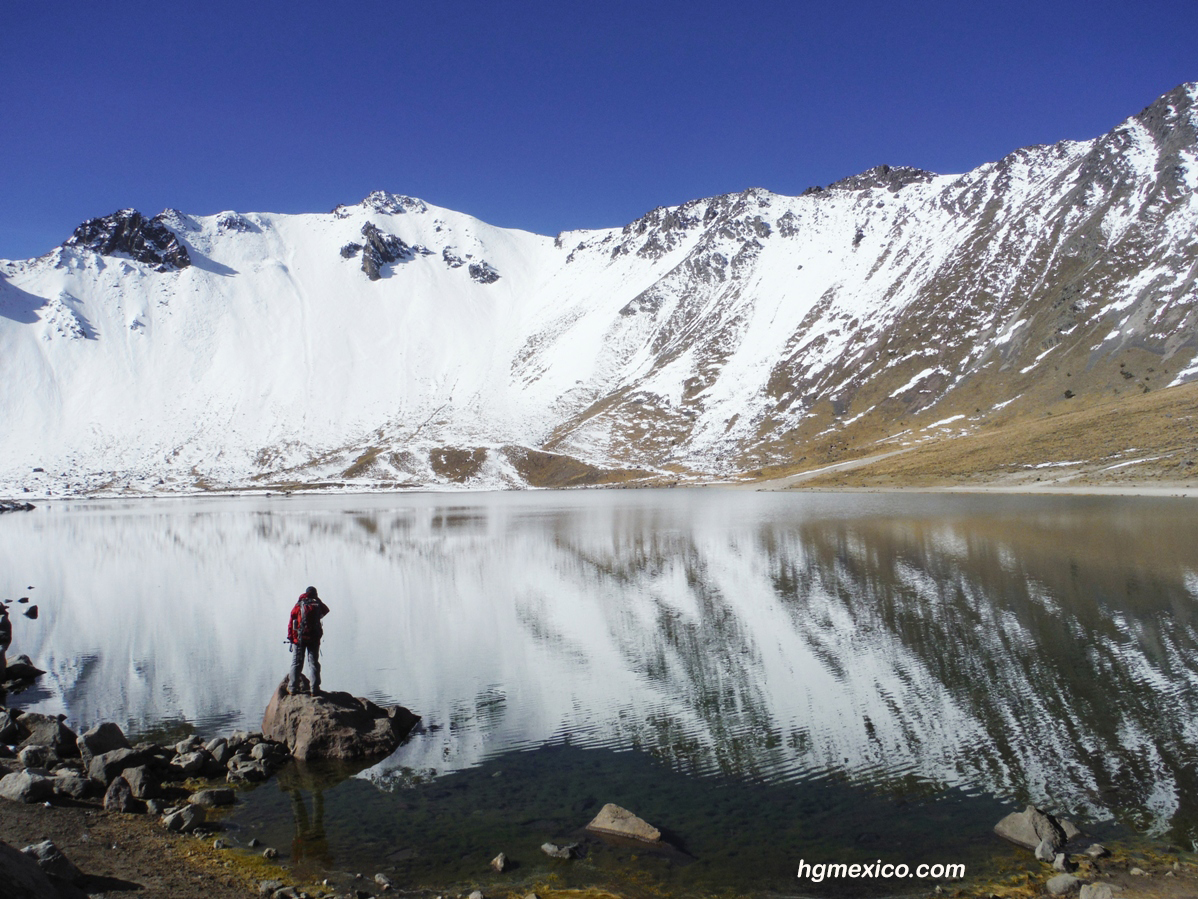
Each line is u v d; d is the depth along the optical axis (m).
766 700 18.69
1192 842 11.24
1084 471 86.12
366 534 71.50
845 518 66.69
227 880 10.66
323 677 22.50
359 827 12.66
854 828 12.20
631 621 28.56
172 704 20.31
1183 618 24.84
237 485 198.25
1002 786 13.48
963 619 26.06
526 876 10.93
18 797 13.20
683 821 12.69
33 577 47.00
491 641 26.45
